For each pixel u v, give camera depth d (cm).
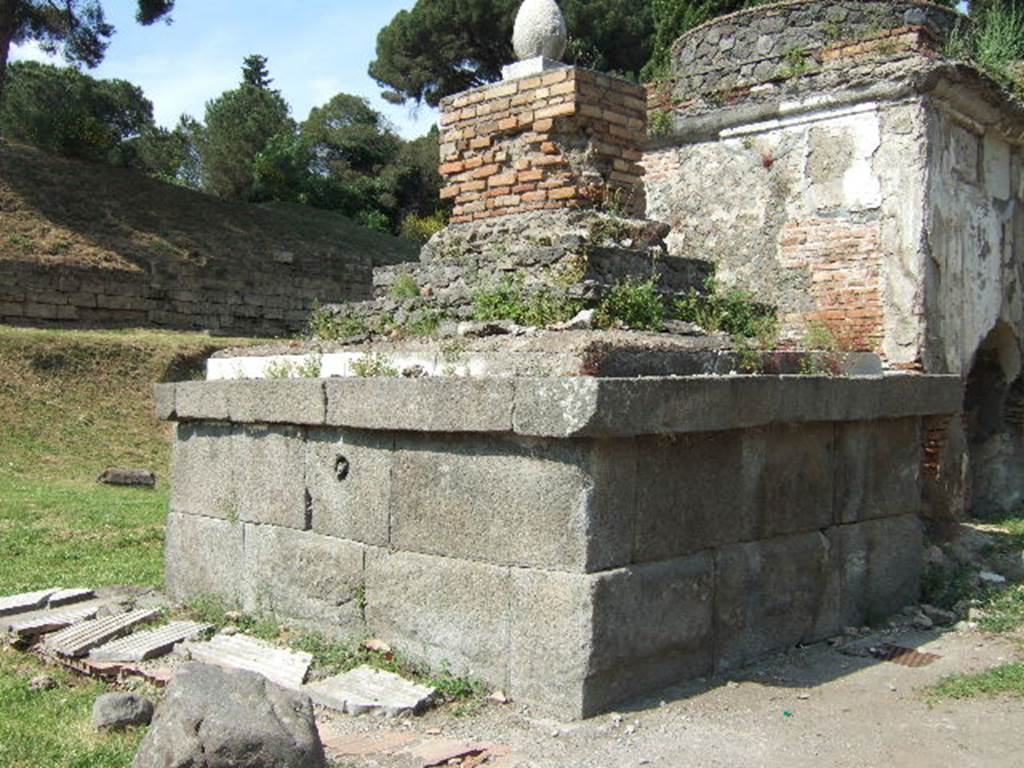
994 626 682
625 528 511
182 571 723
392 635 573
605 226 712
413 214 3897
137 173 3022
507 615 517
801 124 1138
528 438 510
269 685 416
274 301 2744
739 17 1203
